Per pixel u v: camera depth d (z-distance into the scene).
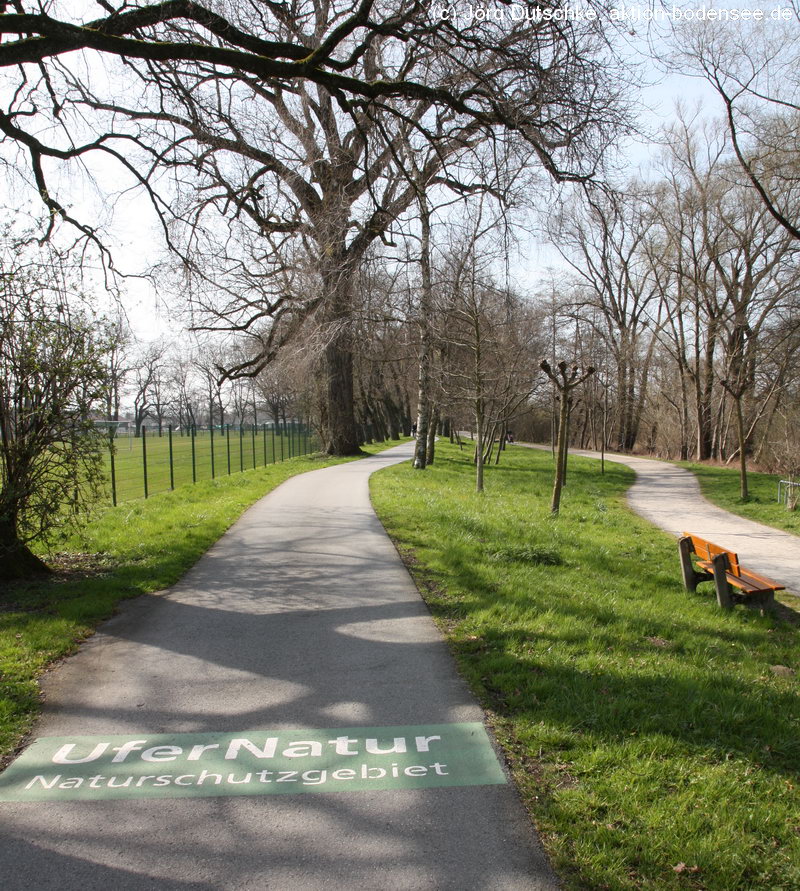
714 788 3.65
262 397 58.16
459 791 3.67
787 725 4.44
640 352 54.94
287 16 10.28
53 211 10.94
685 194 39.56
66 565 9.30
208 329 18.23
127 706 4.84
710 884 2.94
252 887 2.96
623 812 3.45
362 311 19.91
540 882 2.96
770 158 24.02
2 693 4.96
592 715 4.47
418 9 8.34
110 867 3.10
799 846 3.17
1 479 8.33
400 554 10.07
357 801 3.59
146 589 8.13
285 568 9.23
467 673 5.30
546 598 7.52
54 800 3.65
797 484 19.36
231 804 3.59
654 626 6.81
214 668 5.56
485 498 19.23
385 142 10.20
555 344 47.22
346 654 5.83
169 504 16.25
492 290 20.52
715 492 25.39
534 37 8.52
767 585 7.53
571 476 31.47
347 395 38.28
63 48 7.80
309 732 4.39
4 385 8.15
